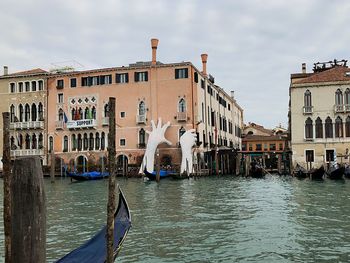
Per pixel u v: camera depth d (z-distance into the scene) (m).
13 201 4.15
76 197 22.86
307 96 42.59
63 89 45.94
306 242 10.78
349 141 41.22
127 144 43.38
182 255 9.68
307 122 42.47
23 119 47.41
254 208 17.22
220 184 31.45
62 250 10.35
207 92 48.12
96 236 7.39
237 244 10.66
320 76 43.12
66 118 44.97
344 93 41.66
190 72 42.34
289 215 15.10
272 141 70.75
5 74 49.25
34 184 4.17
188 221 14.06
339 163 39.31
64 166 43.62
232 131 63.09
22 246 4.12
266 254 9.70
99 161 43.78
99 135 44.41
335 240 10.95
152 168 38.47
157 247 10.41
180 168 40.06
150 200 20.64
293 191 24.62
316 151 42.00
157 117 42.84
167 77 42.88
